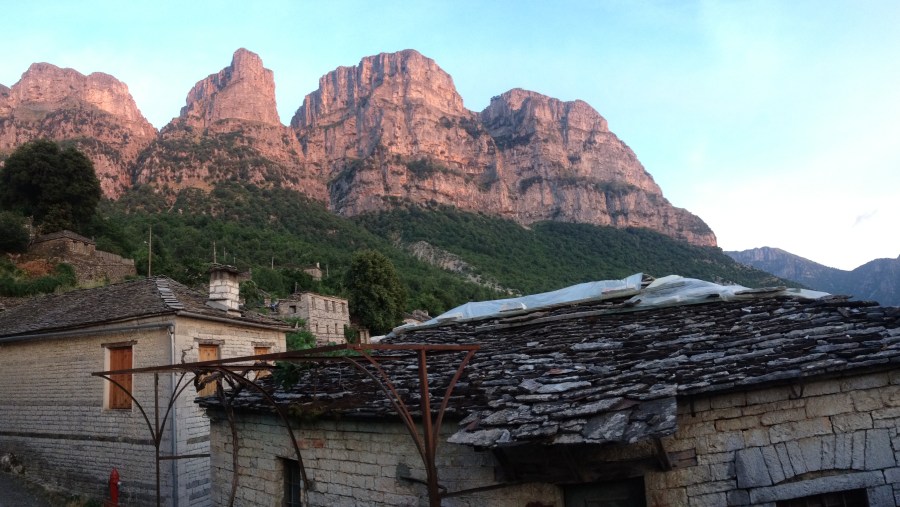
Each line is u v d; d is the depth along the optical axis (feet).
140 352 46.78
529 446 17.30
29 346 53.16
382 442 21.98
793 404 17.66
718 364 18.51
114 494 44.98
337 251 326.44
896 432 17.19
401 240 469.16
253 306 140.05
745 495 17.34
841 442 17.33
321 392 25.99
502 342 28.27
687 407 17.89
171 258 174.29
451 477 19.84
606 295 32.27
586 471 17.61
